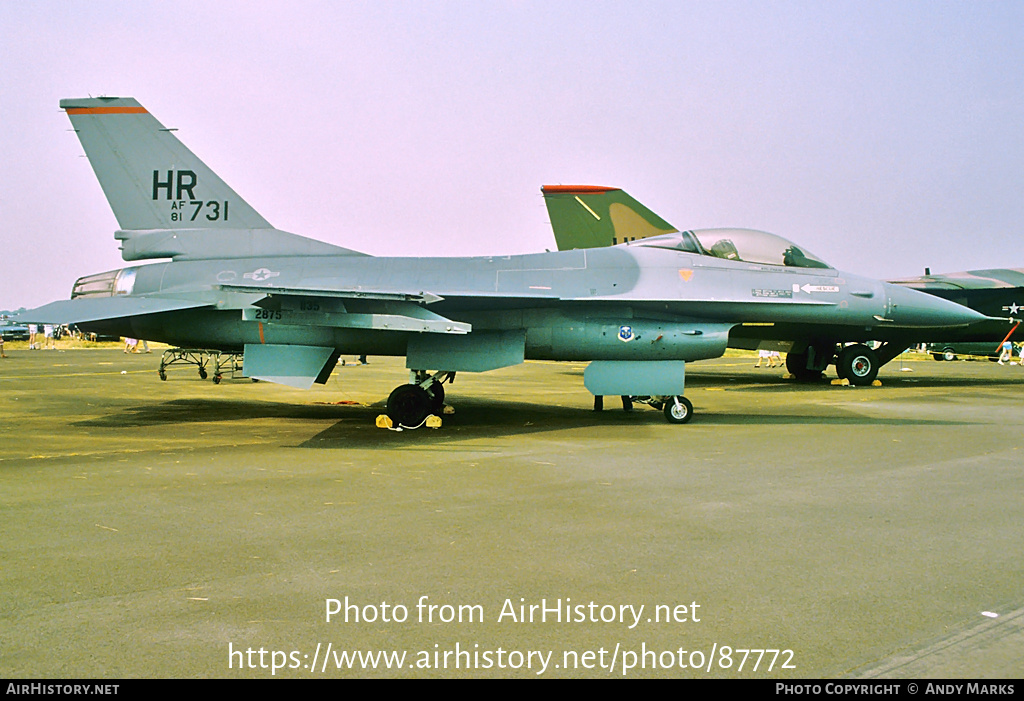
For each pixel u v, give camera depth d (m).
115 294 12.38
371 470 7.66
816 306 12.57
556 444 9.54
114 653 3.32
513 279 11.87
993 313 23.61
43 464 7.96
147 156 12.58
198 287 12.00
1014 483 7.11
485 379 24.83
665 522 5.59
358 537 5.13
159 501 6.19
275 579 4.27
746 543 5.05
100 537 5.09
